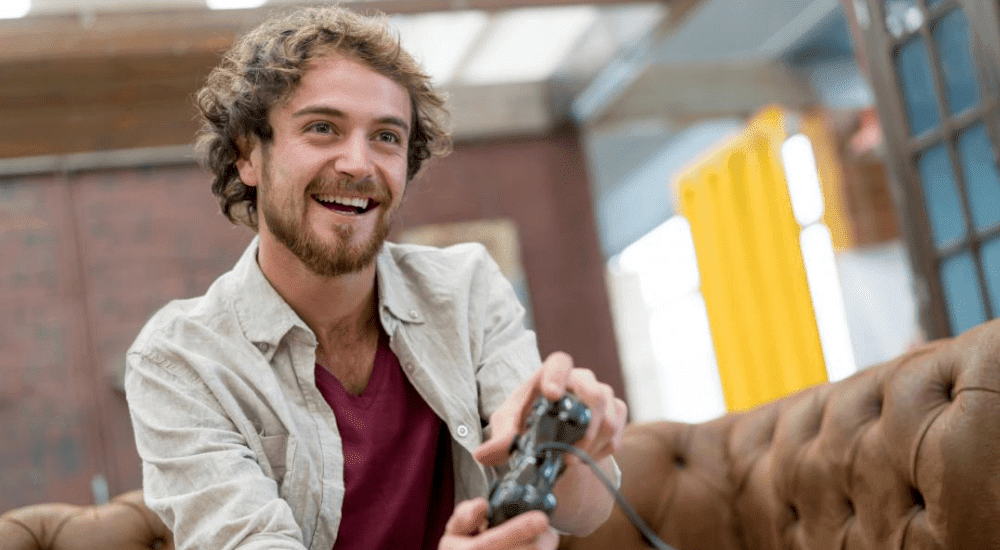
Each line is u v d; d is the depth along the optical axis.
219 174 1.79
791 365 9.62
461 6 5.16
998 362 1.64
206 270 5.92
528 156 6.70
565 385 1.17
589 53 6.03
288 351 1.65
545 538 1.10
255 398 1.60
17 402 5.57
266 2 5.11
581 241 6.69
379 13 1.78
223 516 1.44
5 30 5.01
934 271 4.35
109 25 5.08
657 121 7.39
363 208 1.61
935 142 4.29
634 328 12.42
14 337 5.63
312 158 1.57
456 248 1.83
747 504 2.11
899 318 9.02
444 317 1.73
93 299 5.76
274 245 1.63
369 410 1.67
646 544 2.15
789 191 9.54
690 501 2.15
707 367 11.52
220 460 1.50
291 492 1.59
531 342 1.78
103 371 5.71
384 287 1.69
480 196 6.55
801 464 1.96
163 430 1.55
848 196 9.14
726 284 10.36
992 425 1.61
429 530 1.71
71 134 5.66
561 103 6.60
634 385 12.24
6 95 5.40
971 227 4.16
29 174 5.74
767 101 8.07
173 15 5.12
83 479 5.60
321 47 1.60
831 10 7.86
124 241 5.84
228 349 1.63
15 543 2.21
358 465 1.64
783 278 9.65
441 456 1.72
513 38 5.70
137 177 5.90
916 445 1.71
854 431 1.87
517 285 6.51
